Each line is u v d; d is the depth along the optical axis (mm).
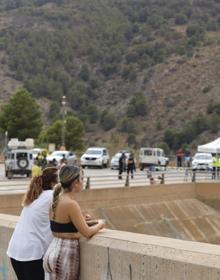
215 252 7477
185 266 7523
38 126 124812
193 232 47375
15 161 57031
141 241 8273
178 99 199875
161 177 49531
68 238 8625
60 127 126812
